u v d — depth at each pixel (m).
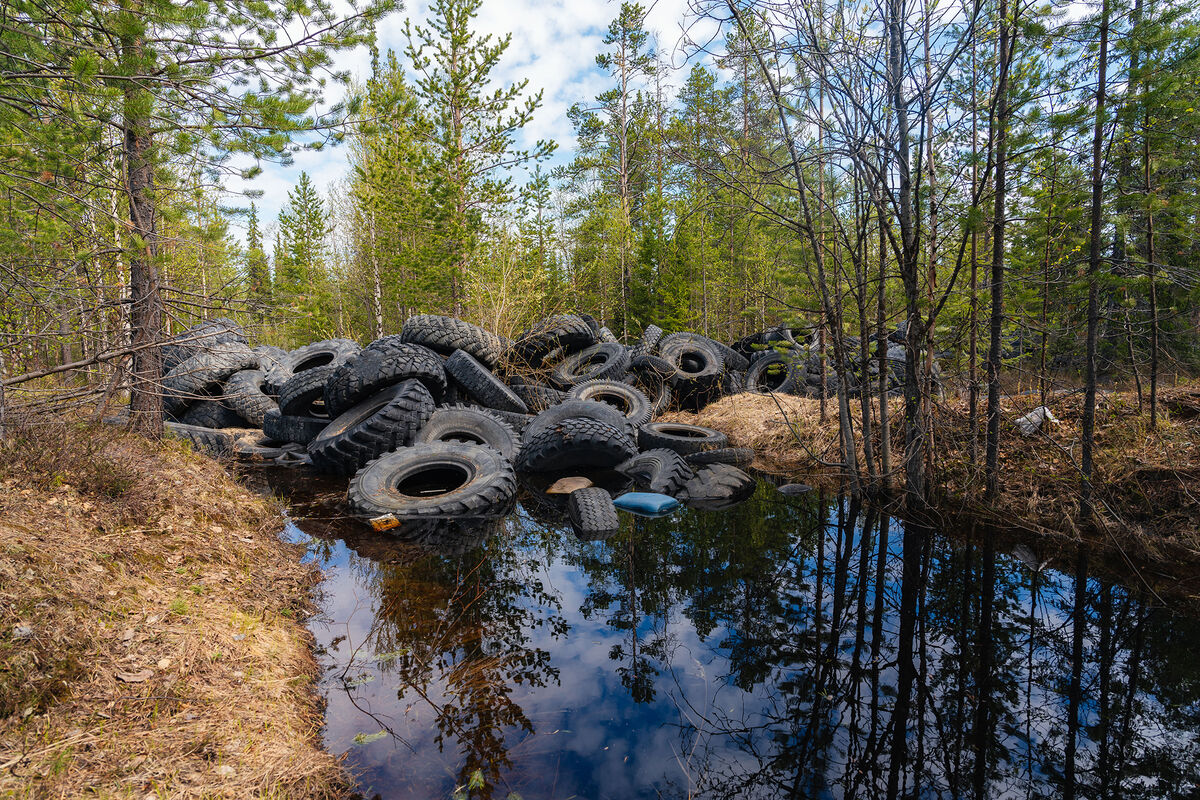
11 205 4.67
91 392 5.32
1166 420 5.57
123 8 3.88
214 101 4.36
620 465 7.41
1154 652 3.35
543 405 10.38
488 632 3.49
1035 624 3.68
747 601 3.98
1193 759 2.49
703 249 16.61
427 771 2.28
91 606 2.63
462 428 7.52
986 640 3.49
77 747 1.95
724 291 15.51
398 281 19.58
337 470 6.86
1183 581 4.22
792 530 5.41
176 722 2.22
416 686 2.90
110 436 4.72
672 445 8.32
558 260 24.41
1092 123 4.53
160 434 5.90
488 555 4.75
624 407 10.32
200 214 5.15
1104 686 3.03
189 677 2.49
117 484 3.81
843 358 6.18
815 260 6.17
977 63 5.41
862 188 5.84
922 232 5.56
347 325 23.97
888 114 5.09
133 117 4.08
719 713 2.75
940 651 3.36
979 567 4.55
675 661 3.21
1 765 1.79
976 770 2.40
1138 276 4.81
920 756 2.48
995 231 5.04
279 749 2.23
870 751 2.51
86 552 3.01
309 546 4.81
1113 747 2.56
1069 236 5.66
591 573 4.43
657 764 2.37
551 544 5.04
